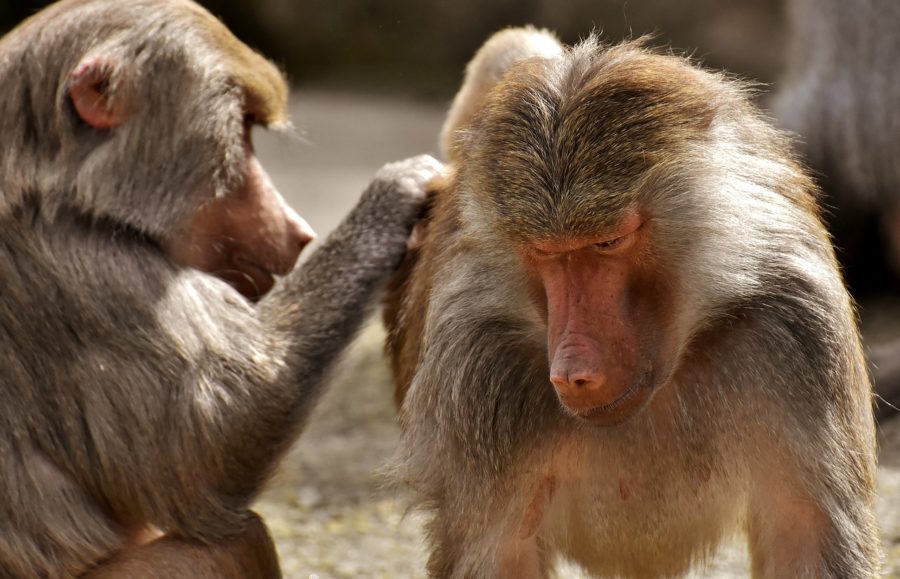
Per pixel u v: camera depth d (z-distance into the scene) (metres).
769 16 32.38
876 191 17.30
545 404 7.20
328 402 14.74
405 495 7.98
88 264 8.52
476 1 35.50
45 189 8.59
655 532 7.56
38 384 8.42
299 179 25.91
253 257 9.44
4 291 8.46
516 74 7.18
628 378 6.67
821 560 6.95
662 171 6.66
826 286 6.92
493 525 7.29
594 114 6.67
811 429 6.83
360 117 32.38
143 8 8.98
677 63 7.21
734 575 10.12
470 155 7.12
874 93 17.12
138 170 8.77
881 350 14.36
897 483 11.73
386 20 36.22
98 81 8.70
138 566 8.38
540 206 6.60
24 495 8.36
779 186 7.14
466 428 7.17
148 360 8.48
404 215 9.41
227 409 8.58
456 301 7.23
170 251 8.93
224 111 9.04
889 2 17.00
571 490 7.61
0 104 8.76
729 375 7.02
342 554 11.11
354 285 9.24
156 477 8.48
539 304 7.02
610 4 33.47
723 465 7.24
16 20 34.78
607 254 6.66
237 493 8.75
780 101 18.36
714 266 6.86
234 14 36.22
